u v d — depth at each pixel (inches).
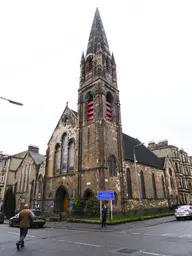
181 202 1768.0
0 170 1761.8
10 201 1358.3
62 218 938.1
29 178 1433.3
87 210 895.7
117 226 671.8
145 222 788.0
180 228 601.9
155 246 360.2
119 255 303.6
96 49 1322.6
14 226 781.9
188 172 2290.8
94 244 389.7
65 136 1248.8
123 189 1018.1
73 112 1259.8
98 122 1050.7
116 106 1238.3
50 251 336.5
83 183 998.4
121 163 1077.1
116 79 1326.3
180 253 307.0
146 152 1616.6
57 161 1238.9
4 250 351.6
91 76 1266.0
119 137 1144.8
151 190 1342.3
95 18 1595.7
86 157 1040.8
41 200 1198.9
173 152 2123.5
